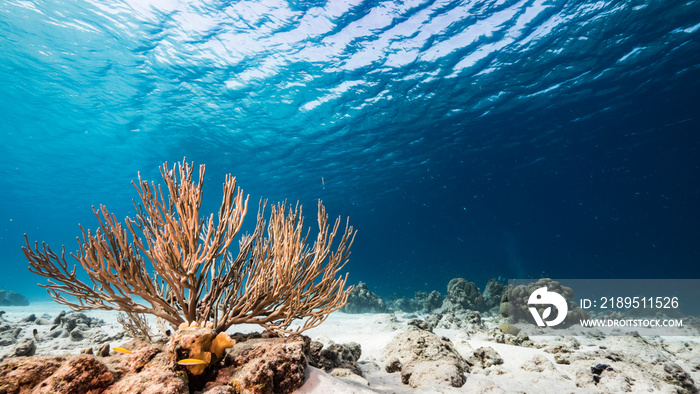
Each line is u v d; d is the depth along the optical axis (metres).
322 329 9.02
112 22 16.50
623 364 4.52
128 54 18.61
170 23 16.56
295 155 32.78
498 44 18.23
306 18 16.55
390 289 54.00
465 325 10.15
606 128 28.92
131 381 2.56
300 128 27.16
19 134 28.22
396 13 16.28
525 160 36.75
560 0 15.32
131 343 3.60
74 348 6.20
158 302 3.62
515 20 16.59
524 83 21.78
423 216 67.88
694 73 21.09
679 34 17.61
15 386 2.44
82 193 47.31
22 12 15.93
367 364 5.02
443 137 29.80
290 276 3.67
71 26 16.77
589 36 17.64
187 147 30.30
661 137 31.12
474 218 68.88
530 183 46.41
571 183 46.84
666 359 4.83
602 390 3.83
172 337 2.97
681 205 57.28
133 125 26.36
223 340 2.99
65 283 3.19
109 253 3.17
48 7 15.64
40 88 21.84
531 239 82.94
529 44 18.23
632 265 85.31
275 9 15.96
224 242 3.66
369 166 36.91
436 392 3.21
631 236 78.19
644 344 5.92
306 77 20.88
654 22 16.69
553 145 32.59
